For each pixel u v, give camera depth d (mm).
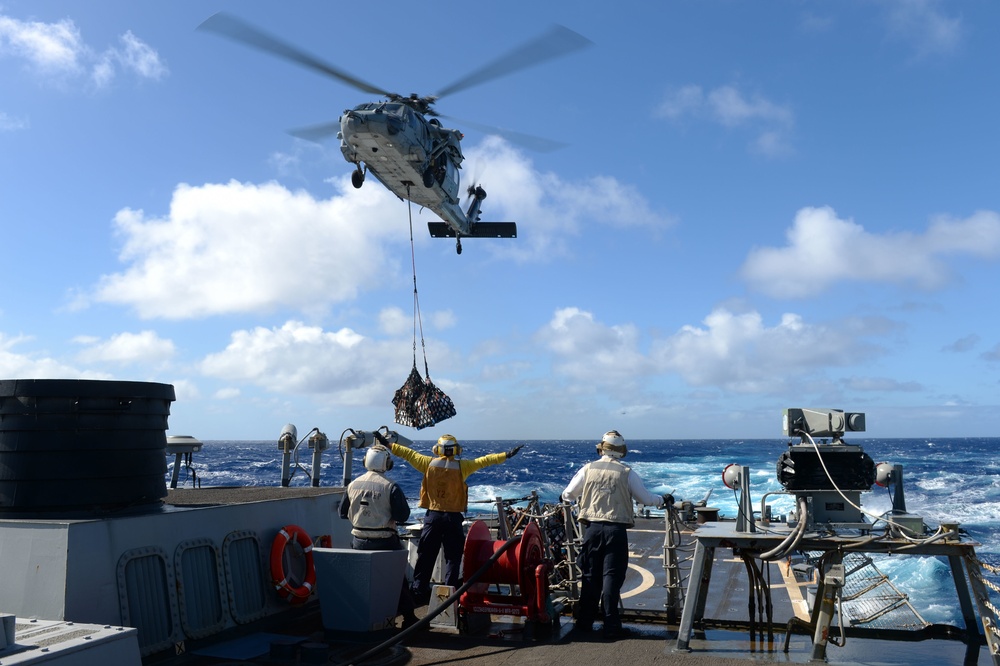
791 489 5914
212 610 6148
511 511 7730
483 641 6348
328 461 57750
